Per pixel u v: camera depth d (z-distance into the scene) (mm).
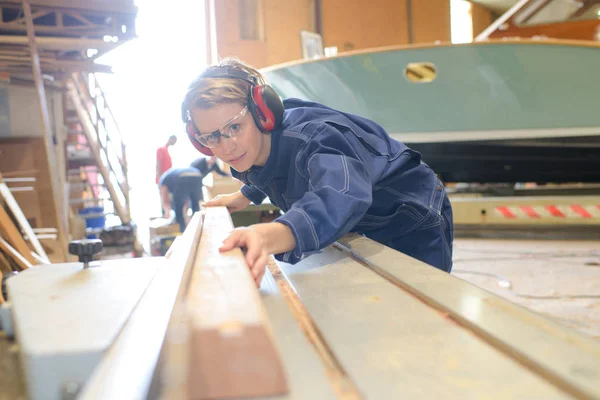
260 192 1378
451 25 9945
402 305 565
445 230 1267
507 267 2816
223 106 932
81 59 4027
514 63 3268
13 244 2715
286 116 1062
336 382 391
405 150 1132
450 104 3387
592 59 3189
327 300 606
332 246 971
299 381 380
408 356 424
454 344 445
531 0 3783
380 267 749
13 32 3373
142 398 302
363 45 8508
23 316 457
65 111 5504
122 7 3242
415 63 3355
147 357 373
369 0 8539
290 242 727
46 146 3186
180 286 516
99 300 503
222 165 5512
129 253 4922
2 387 424
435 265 1188
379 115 3463
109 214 6031
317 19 7953
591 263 2854
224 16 6773
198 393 309
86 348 381
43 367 375
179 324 406
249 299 388
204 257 570
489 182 4293
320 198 781
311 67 3506
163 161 6371
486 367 397
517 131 3359
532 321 475
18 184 4219
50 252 3877
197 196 4977
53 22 3494
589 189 4203
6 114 4234
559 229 3945
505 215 3588
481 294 575
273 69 3607
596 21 3674
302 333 483
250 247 644
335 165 852
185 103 974
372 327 498
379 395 360
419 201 1155
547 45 3213
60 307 482
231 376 312
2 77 4297
